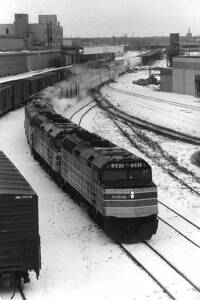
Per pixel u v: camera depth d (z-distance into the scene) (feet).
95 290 51.21
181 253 61.26
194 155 124.67
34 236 50.90
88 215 75.31
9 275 50.78
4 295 50.16
